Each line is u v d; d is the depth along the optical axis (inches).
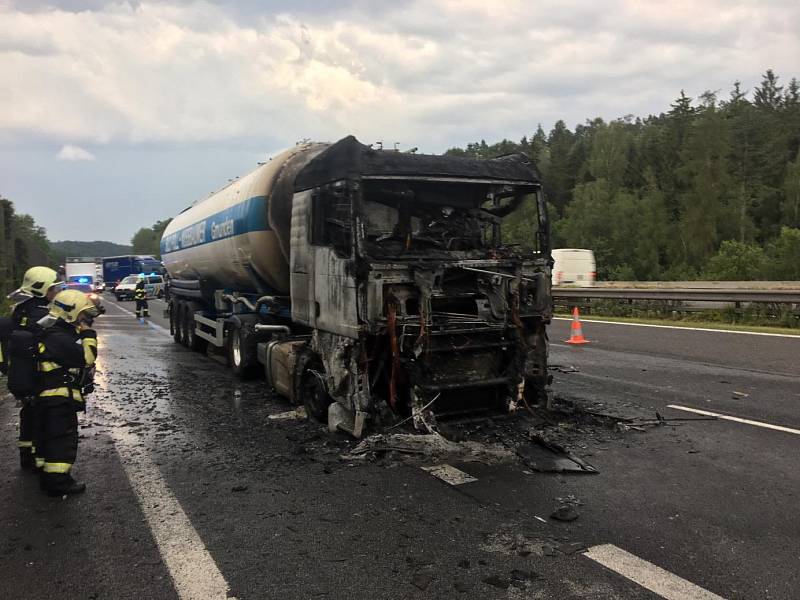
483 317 236.2
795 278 1608.0
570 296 820.6
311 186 259.6
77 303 193.0
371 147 236.7
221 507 175.3
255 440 242.8
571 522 161.2
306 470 205.0
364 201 235.3
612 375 367.2
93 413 295.3
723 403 293.4
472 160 249.3
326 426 258.7
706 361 409.7
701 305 696.4
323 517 167.0
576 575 134.3
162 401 320.8
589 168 2711.6
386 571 137.5
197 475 203.2
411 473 199.6
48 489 184.5
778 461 208.5
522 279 246.2
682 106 2495.1
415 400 226.7
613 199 2425.0
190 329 528.1
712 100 2203.5
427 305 224.4
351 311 225.9
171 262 583.8
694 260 2107.5
